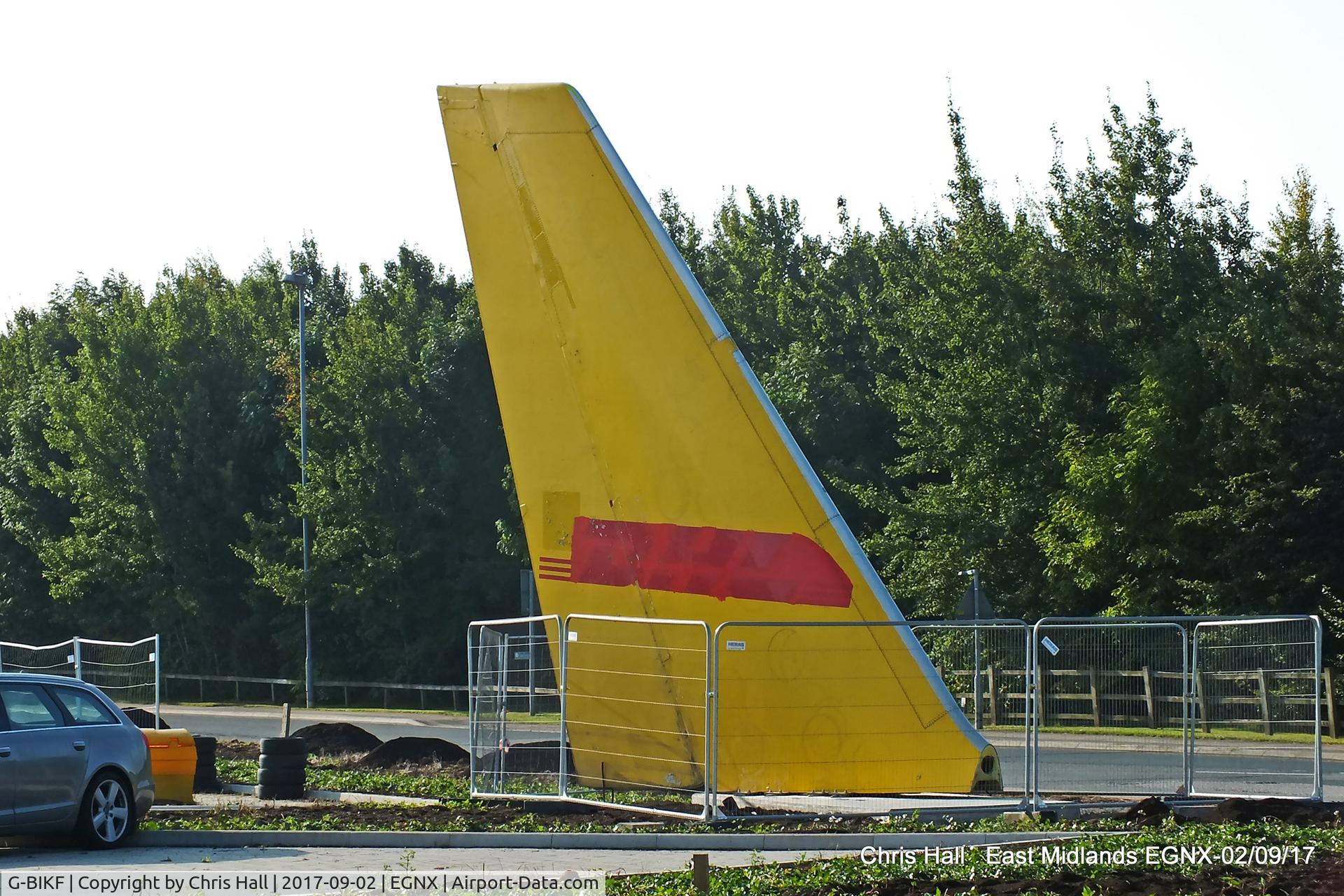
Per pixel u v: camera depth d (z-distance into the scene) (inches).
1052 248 6033.5
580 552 2389.3
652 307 2363.4
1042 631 2305.6
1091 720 2292.1
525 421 2427.4
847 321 7509.8
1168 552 4854.8
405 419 7677.2
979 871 1551.4
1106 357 5659.5
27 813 1889.8
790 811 2110.0
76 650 3631.9
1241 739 2197.3
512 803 2274.9
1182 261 5826.8
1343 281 5575.8
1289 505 4778.5
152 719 3292.3
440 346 7854.3
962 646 2431.1
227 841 2000.5
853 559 2263.8
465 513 7746.1
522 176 2415.1
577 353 2397.9
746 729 2217.0
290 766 2598.4
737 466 2317.9
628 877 1609.3
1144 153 6013.8
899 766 2190.0
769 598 2282.2
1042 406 5575.8
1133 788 2249.0
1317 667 2135.8
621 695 2289.6
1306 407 4901.6
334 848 1955.0
